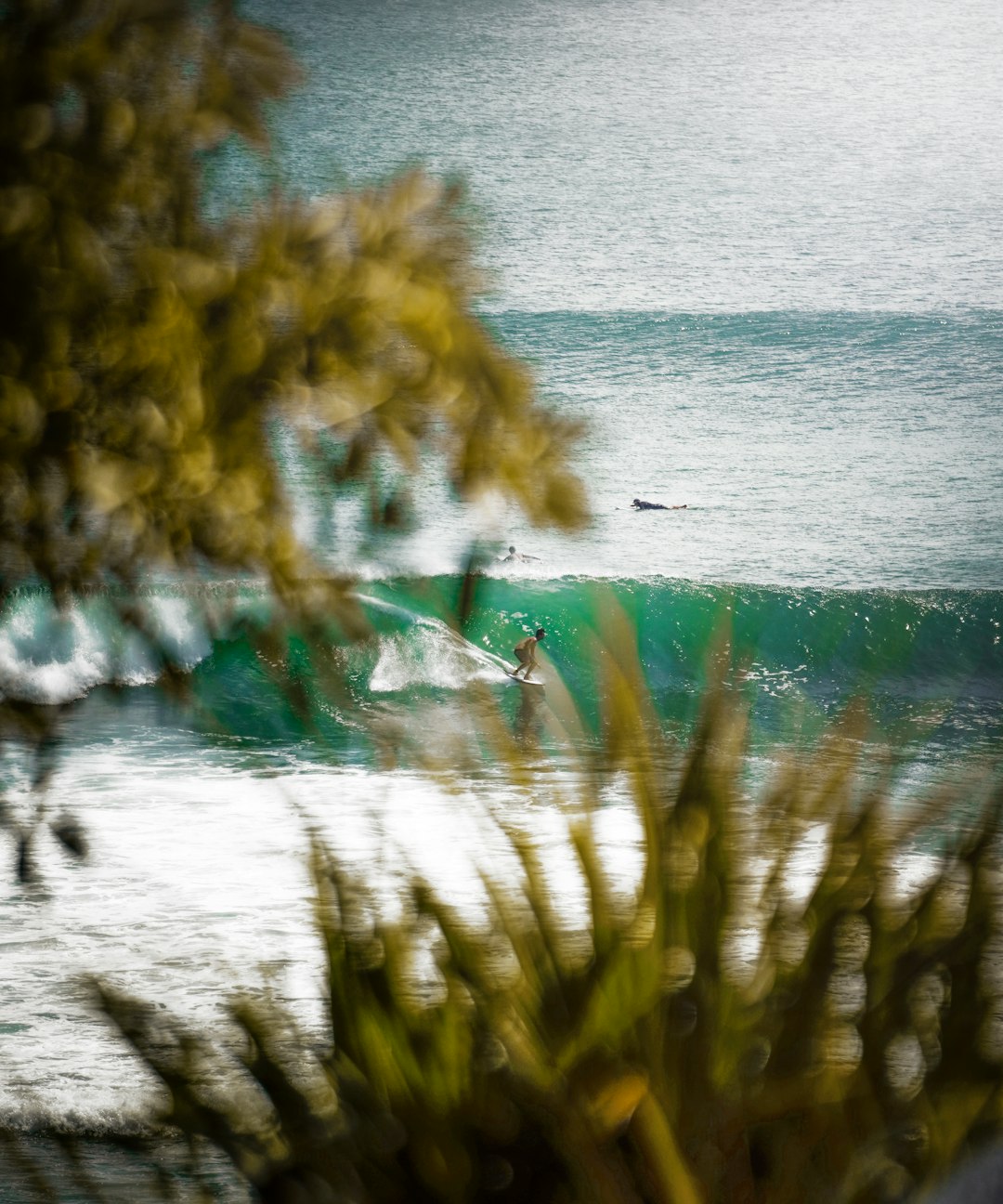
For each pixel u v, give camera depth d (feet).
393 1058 25.00
